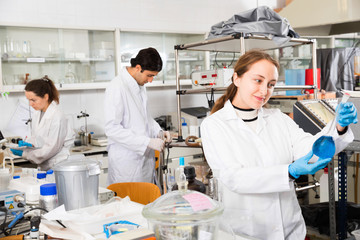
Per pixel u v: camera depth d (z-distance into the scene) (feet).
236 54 18.08
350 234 7.40
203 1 18.02
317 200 10.69
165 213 4.06
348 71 17.33
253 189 5.21
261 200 5.57
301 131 6.12
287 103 14.05
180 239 4.09
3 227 5.34
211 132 5.74
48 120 11.02
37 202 7.01
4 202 5.65
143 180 10.75
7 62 13.02
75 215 5.26
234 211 5.63
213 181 5.34
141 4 16.38
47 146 10.89
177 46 12.05
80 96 15.37
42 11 14.32
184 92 12.11
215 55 16.34
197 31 16.79
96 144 14.60
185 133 14.62
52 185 6.18
